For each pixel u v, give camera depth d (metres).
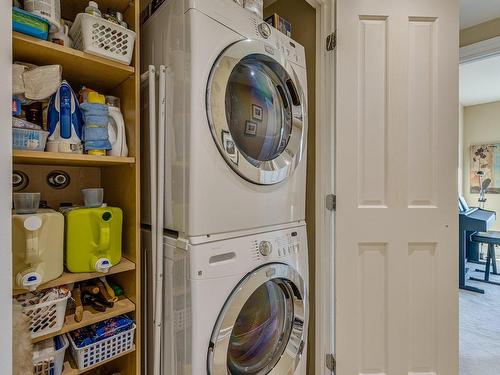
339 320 1.44
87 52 0.91
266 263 1.10
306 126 1.36
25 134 0.82
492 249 3.67
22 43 0.81
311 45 1.63
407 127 1.43
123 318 1.02
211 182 0.94
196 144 0.90
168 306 1.01
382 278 1.45
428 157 1.44
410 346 1.44
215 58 0.95
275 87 1.27
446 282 1.43
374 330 1.45
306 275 1.32
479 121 4.57
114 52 0.96
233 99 1.08
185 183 0.93
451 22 1.43
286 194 1.24
